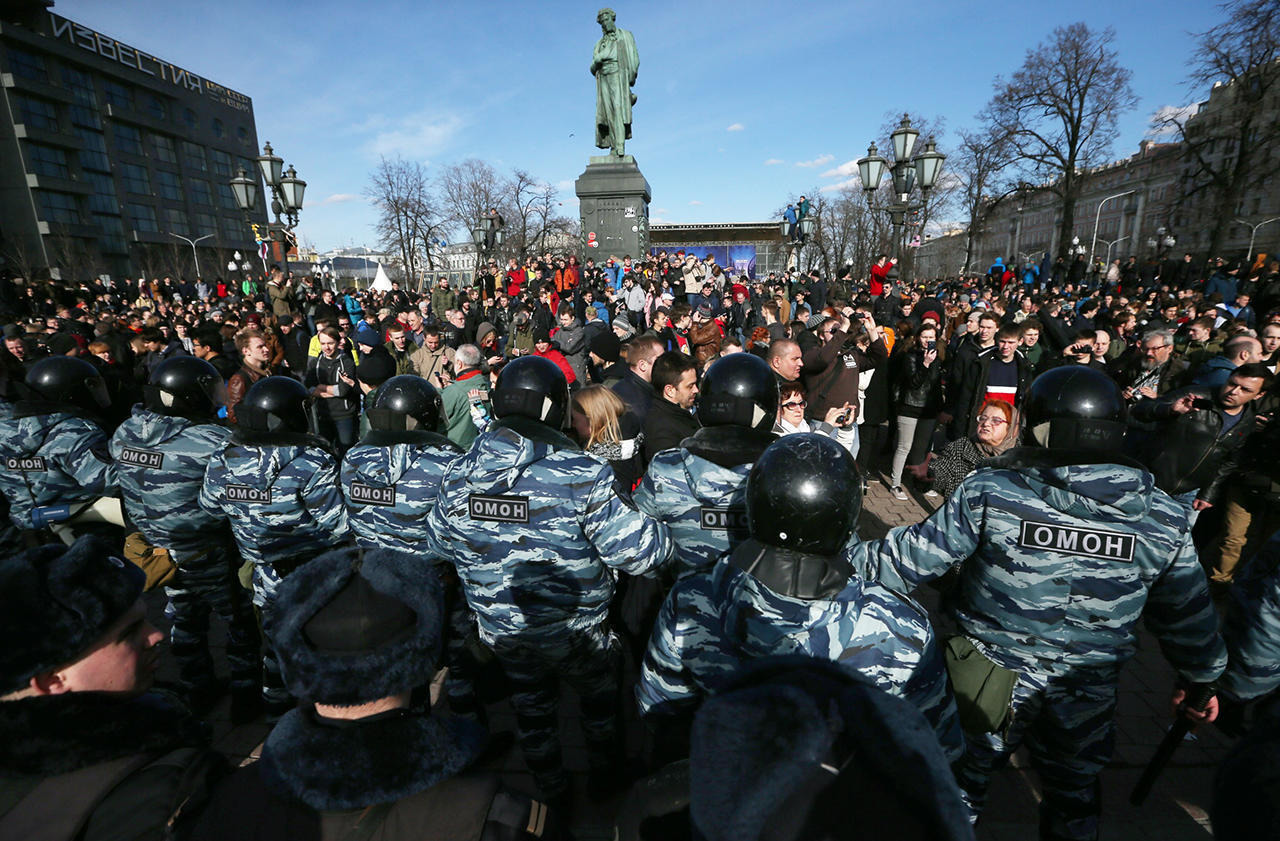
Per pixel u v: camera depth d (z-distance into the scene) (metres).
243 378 4.51
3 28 51.56
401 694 0.99
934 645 1.42
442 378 7.89
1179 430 3.93
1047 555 1.76
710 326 5.07
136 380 7.97
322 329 6.86
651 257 23.12
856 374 5.16
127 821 0.98
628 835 1.08
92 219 59.75
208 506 2.67
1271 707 1.09
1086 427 1.72
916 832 0.68
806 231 18.58
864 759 0.71
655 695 1.61
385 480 2.54
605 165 21.11
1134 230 70.75
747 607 1.37
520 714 2.37
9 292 18.05
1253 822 0.98
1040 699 1.91
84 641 1.05
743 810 0.69
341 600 0.96
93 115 60.28
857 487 1.37
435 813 0.92
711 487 2.11
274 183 10.91
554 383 2.22
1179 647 1.84
